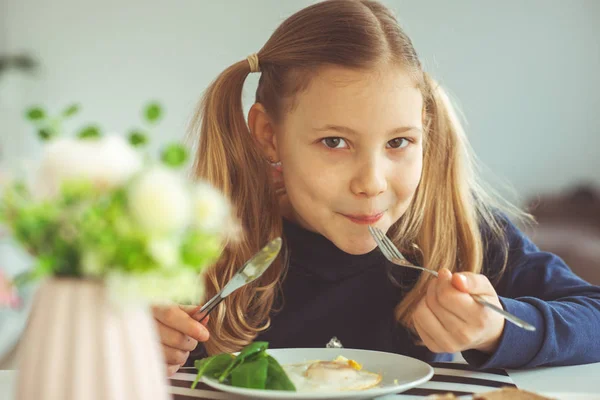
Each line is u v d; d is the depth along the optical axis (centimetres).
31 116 62
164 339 97
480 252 135
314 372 89
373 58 107
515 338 98
